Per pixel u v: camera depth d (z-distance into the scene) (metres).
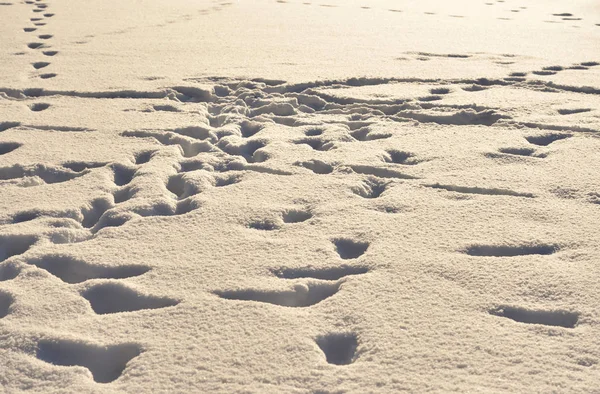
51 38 8.16
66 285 2.42
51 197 3.25
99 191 3.33
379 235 2.79
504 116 4.62
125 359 2.08
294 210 3.09
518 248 2.67
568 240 2.71
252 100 5.27
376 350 2.03
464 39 7.95
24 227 2.89
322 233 2.83
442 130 4.34
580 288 2.33
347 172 3.58
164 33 8.51
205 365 1.97
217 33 8.45
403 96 5.25
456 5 11.81
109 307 2.37
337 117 4.78
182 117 4.74
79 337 2.10
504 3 12.29
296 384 1.88
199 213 3.04
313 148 4.21
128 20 9.76
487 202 3.12
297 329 2.14
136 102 5.19
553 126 4.34
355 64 6.43
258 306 2.28
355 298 2.31
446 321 2.16
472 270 2.48
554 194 3.21
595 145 3.92
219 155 3.92
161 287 2.41
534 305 2.25
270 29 8.75
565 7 11.60
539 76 5.91
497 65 6.38
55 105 5.09
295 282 2.42
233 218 2.99
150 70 6.29
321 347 2.10
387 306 2.25
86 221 3.13
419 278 2.43
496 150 3.89
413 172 3.56
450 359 1.97
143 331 2.15
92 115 4.79
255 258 2.62
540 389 1.83
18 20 9.70
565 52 7.05
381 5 11.59
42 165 3.66
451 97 5.20
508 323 2.14
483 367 1.93
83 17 10.11
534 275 2.43
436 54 6.95
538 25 9.27
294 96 5.33
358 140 4.39
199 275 2.49
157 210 3.13
